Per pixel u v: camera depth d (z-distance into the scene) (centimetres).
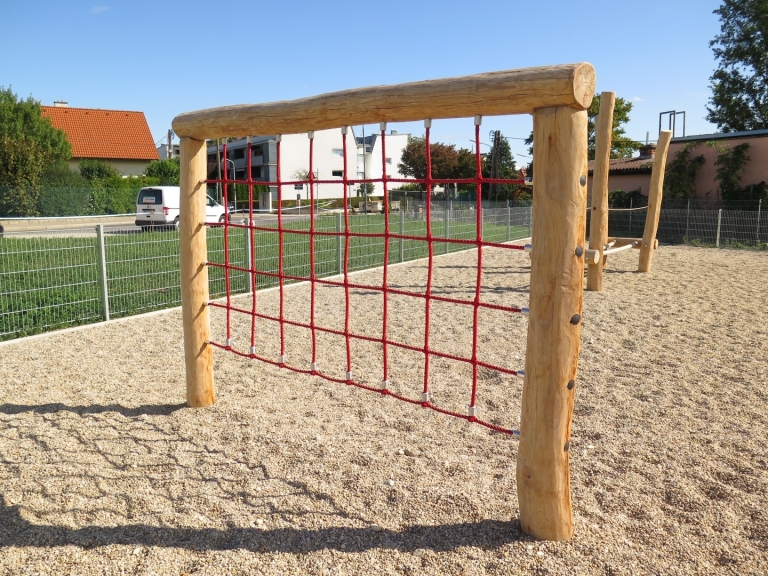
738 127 2991
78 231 766
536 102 243
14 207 2864
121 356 570
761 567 250
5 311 650
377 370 529
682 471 336
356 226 1428
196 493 316
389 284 991
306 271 1052
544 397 260
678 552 261
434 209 2012
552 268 251
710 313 759
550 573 247
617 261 1283
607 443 374
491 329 686
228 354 580
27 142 3112
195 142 416
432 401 451
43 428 398
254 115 362
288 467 344
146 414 424
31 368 530
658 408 432
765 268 1179
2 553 262
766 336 638
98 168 3700
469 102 262
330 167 4638
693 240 1781
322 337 649
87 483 326
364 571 251
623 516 290
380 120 307
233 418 417
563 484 266
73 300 726
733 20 2919
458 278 1067
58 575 248
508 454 361
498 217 1856
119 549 266
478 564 254
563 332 254
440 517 290
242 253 975
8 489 318
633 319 727
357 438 383
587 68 238
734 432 389
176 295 821
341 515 294
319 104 323
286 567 254
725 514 290
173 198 2181
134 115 4325
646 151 2547
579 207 248
